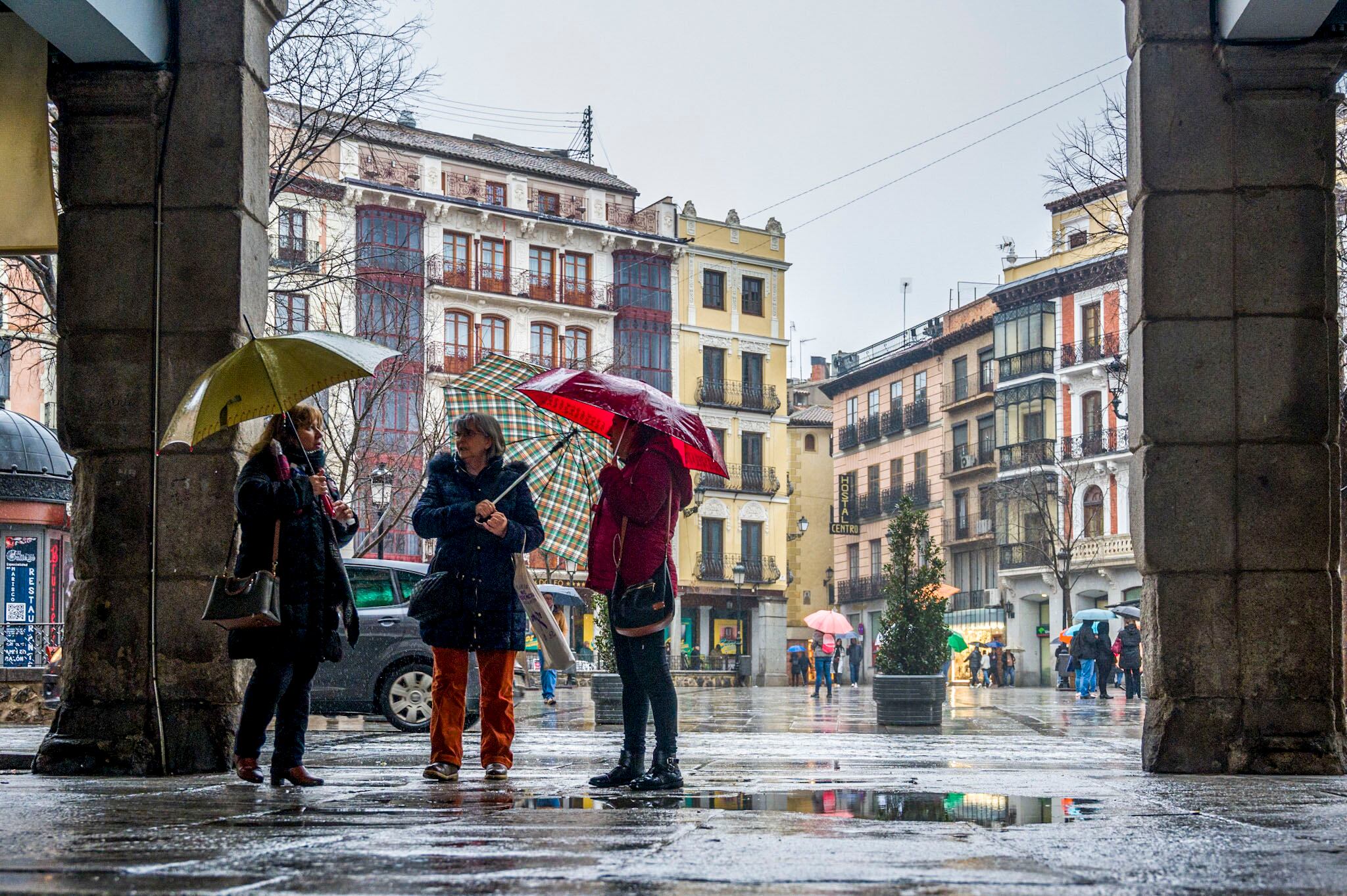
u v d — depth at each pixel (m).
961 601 56.09
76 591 7.53
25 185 7.79
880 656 16.53
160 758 7.30
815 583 66.44
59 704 7.50
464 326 48.66
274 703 6.19
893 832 4.18
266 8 8.05
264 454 6.21
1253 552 7.50
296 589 6.15
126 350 7.62
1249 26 7.46
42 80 7.76
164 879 3.17
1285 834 4.18
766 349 56.66
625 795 5.66
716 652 55.41
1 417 22.56
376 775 7.08
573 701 29.16
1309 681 7.42
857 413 65.00
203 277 7.64
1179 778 6.93
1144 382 7.63
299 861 3.49
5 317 23.31
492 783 6.50
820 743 11.77
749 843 3.88
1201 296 7.65
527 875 3.25
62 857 3.58
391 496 26.56
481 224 49.19
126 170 7.70
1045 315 51.06
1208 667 7.45
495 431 6.77
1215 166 7.70
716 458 6.23
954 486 57.19
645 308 53.16
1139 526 7.68
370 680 14.05
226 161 7.70
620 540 6.12
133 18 7.36
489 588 6.64
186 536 7.50
